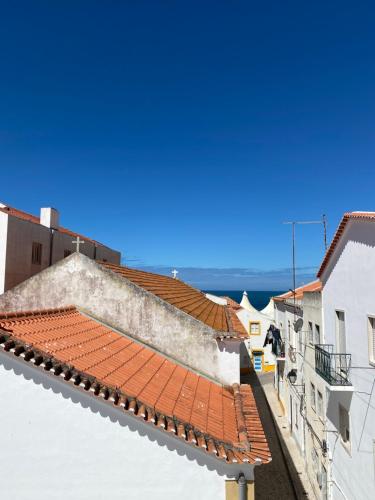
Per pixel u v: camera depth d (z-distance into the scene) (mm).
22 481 7027
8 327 8977
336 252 13273
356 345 11516
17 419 7066
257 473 17391
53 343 9180
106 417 7160
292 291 23750
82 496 7074
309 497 15594
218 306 22094
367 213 11164
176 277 29125
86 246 25219
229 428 8906
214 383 11391
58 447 7070
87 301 12078
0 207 20219
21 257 17734
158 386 9477
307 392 17609
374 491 10227
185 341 11633
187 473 7246
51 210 21328
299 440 19312
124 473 7141
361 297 11203
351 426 11766
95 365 8953
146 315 11789
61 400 7117
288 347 23281
